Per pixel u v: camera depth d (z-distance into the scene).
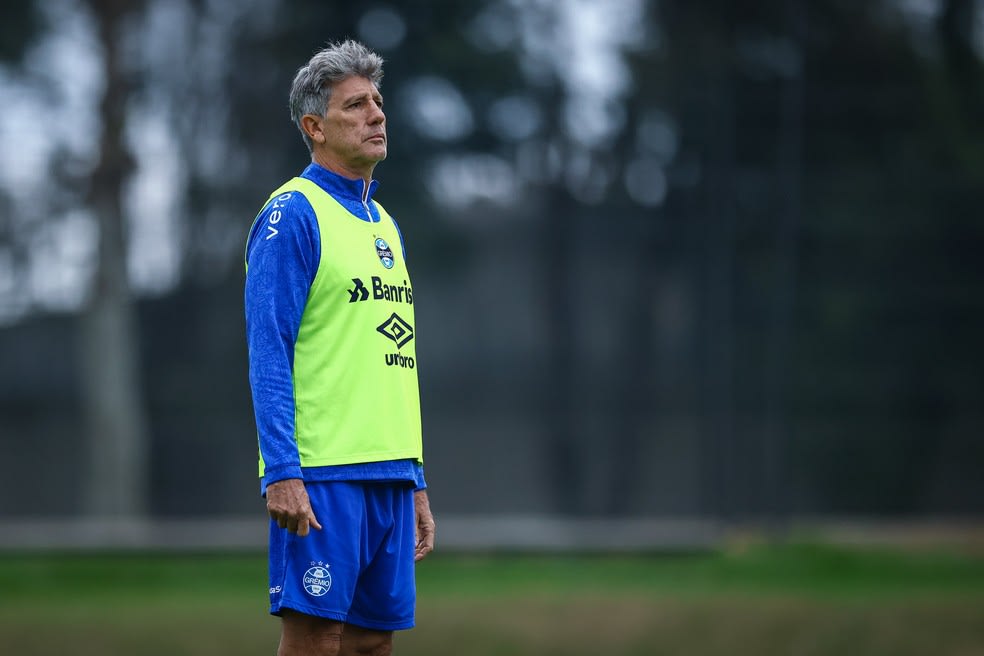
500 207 48.56
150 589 40.56
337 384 12.16
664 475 46.88
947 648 31.66
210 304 48.34
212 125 49.09
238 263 48.72
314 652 12.09
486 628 33.53
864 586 40.47
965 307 47.03
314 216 12.26
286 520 11.59
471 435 47.09
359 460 12.12
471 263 48.19
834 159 47.38
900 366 46.97
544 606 36.47
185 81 49.16
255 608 36.69
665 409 47.09
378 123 12.70
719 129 47.47
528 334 47.72
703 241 47.41
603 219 48.03
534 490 46.84
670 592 39.00
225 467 47.66
